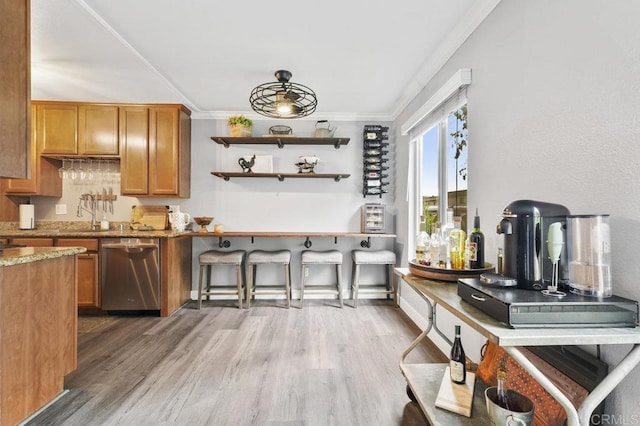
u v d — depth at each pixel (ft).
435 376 5.76
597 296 3.28
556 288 3.49
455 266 5.26
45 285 5.70
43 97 11.47
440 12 6.51
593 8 3.73
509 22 5.38
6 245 10.58
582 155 3.89
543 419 3.97
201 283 11.71
